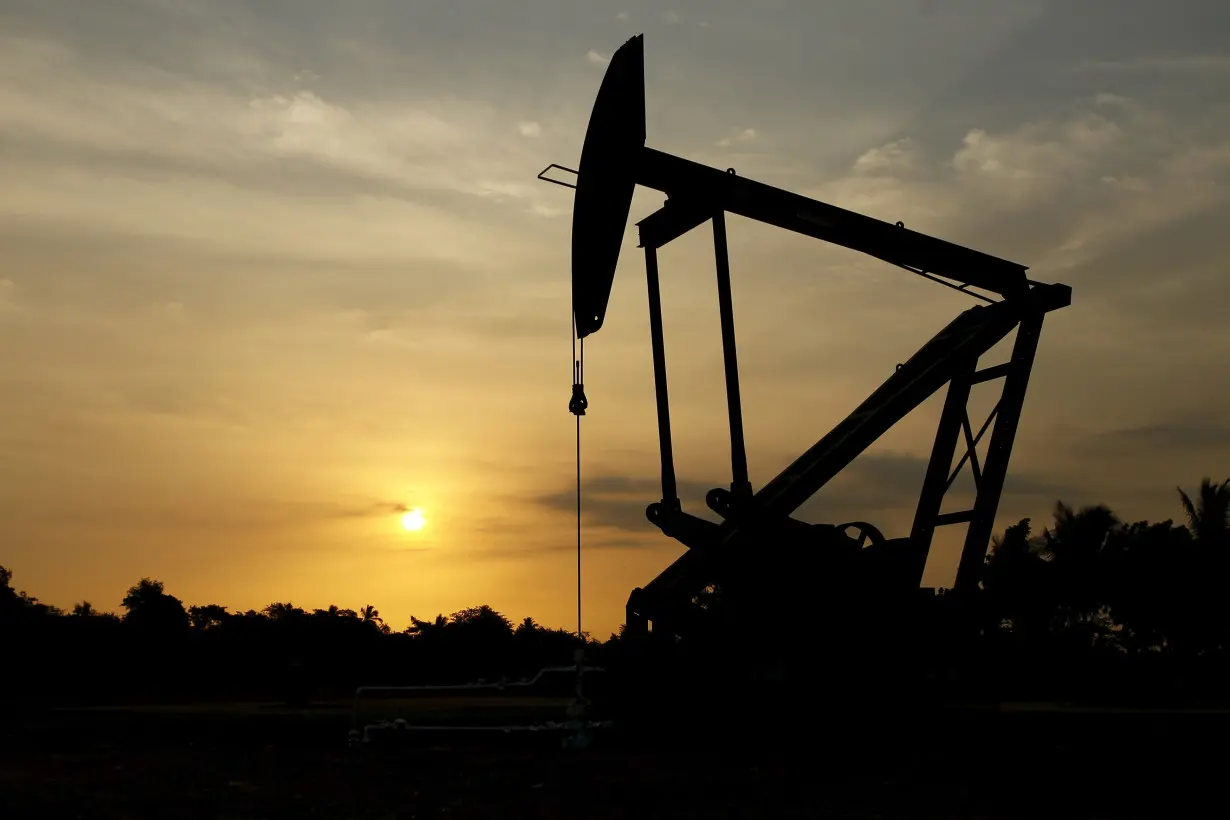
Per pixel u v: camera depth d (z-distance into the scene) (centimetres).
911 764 1189
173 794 983
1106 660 3506
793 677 1443
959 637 1664
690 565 1552
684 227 1669
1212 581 4409
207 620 5528
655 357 1662
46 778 1095
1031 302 1838
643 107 1501
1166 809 916
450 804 927
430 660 4097
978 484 1775
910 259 1805
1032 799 959
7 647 3841
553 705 2355
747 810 892
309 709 2344
